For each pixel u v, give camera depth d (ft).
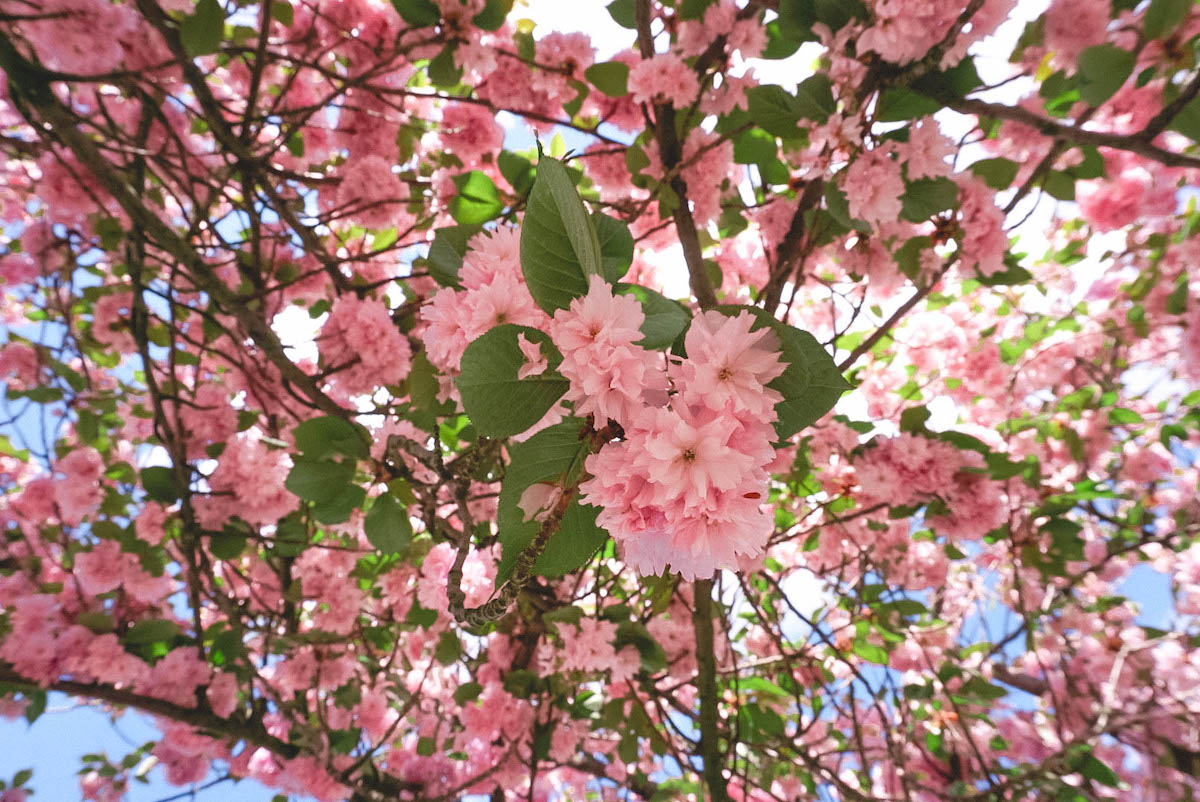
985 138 2.71
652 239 3.33
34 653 3.17
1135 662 4.36
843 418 3.22
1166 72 2.27
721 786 3.00
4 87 2.53
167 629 3.40
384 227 3.21
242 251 3.28
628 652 3.21
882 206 2.21
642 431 0.96
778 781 4.36
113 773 4.73
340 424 2.28
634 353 0.96
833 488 3.53
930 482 3.03
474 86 3.02
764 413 1.00
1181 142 3.11
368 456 2.34
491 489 3.23
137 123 3.03
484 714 3.64
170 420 3.29
